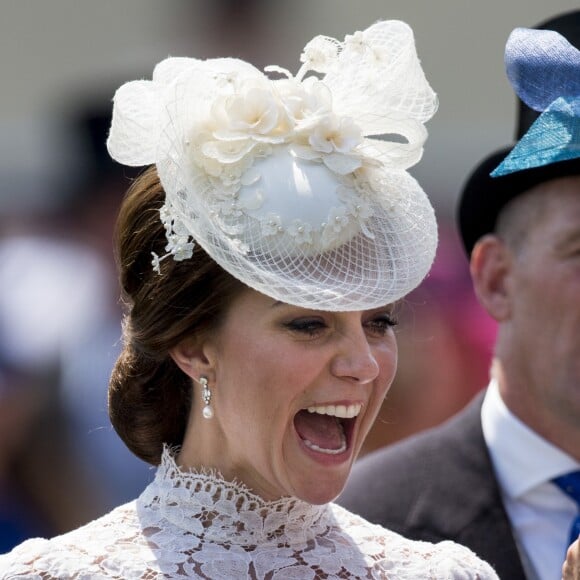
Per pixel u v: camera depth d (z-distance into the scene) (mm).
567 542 18562
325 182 13867
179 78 13875
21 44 34156
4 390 26375
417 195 14570
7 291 27688
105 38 34281
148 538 14648
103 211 29000
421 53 34875
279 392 13922
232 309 14117
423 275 14312
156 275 14312
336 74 14484
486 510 18750
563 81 17094
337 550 15016
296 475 14211
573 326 18234
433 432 19750
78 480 25906
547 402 18531
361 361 13898
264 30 34469
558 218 18422
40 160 32875
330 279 13742
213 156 13805
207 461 14789
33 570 14156
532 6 34562
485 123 34781
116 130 14242
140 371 14953
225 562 14430
